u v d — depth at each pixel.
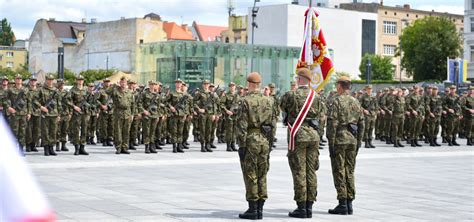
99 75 90.56
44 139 26.08
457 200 16.22
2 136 2.06
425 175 22.17
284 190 17.34
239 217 12.77
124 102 27.11
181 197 15.65
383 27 145.38
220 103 29.91
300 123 12.88
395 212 14.06
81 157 25.66
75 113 26.47
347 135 13.42
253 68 58.69
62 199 14.95
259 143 12.39
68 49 117.12
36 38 129.38
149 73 60.62
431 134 36.81
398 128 35.59
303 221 12.61
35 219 1.96
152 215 12.88
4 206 1.95
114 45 106.31
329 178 20.58
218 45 56.69
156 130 29.95
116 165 23.16
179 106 28.69
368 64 46.97
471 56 120.25
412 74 121.81
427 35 116.88
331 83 58.03
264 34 119.44
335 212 13.64
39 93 26.59
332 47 123.38
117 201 14.78
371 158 28.72
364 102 34.59
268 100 12.62
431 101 36.72
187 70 56.16
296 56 61.41
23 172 2.02
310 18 20.62
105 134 31.44
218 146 32.84
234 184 18.38
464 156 30.70
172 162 24.64
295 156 12.94
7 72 107.19
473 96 38.34
